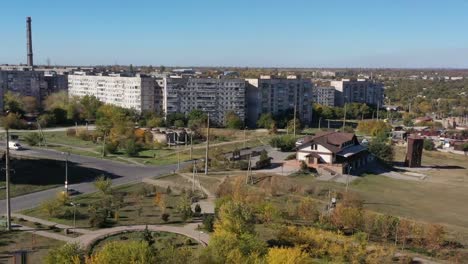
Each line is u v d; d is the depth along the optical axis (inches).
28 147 7190.0
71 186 5012.3
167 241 3277.6
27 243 3228.3
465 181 5876.0
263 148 7682.1
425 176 6087.6
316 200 4379.9
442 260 2992.1
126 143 7135.8
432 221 3890.3
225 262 2487.7
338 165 5762.8
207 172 5639.8
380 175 5915.4
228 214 3053.6
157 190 4825.3
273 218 3597.4
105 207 4062.5
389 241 3280.0
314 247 3029.0
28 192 4687.5
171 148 7588.6
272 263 2449.6
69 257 2513.5
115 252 2397.9
